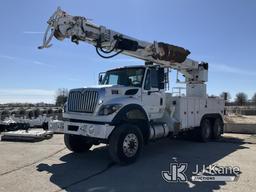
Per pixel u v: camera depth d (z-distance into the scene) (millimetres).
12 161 7969
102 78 9859
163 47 10227
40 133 11852
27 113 23422
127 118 8039
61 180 6277
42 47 8055
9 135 11656
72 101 8352
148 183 6117
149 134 8914
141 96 8805
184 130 11195
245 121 26422
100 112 7730
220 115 13406
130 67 9281
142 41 9719
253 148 10594
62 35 8023
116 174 6781
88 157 8633
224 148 10547
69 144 8953
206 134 12367
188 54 11219
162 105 9711
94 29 8594
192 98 11461
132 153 7914
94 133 7676
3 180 6234
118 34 9102
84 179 6359
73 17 8195
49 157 8570
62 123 8578
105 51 8953
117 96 8141
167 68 9844
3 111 23016
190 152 9664
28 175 6637
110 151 7645
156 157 8766
